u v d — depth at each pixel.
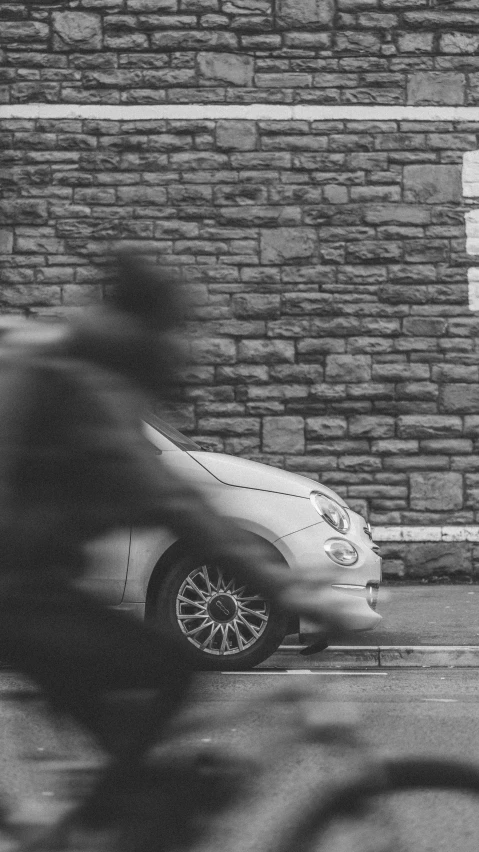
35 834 3.03
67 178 13.62
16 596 3.26
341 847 2.84
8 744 5.20
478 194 13.62
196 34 13.61
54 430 3.33
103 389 3.35
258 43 13.62
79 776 3.06
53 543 3.28
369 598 8.19
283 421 13.55
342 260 13.63
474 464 13.55
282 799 4.04
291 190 13.65
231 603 7.84
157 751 3.06
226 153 13.62
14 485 3.33
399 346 13.61
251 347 13.57
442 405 13.59
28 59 13.66
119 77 13.62
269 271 13.61
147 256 3.46
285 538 7.98
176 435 8.49
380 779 2.88
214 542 3.12
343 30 13.61
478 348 13.60
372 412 13.59
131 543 3.29
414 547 13.48
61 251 13.60
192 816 2.97
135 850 2.97
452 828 3.79
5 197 13.62
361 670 8.52
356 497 13.53
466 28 13.64
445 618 10.47
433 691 7.47
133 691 3.13
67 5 13.65
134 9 13.63
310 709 3.03
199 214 13.63
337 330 13.61
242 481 8.09
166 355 3.40
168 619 7.73
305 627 3.07
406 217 13.64
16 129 13.64
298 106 13.61
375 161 13.64
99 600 3.26
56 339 3.45
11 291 13.56
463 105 13.66
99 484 3.27
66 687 3.16
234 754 2.98
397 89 13.61
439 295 13.61
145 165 13.65
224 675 7.88
